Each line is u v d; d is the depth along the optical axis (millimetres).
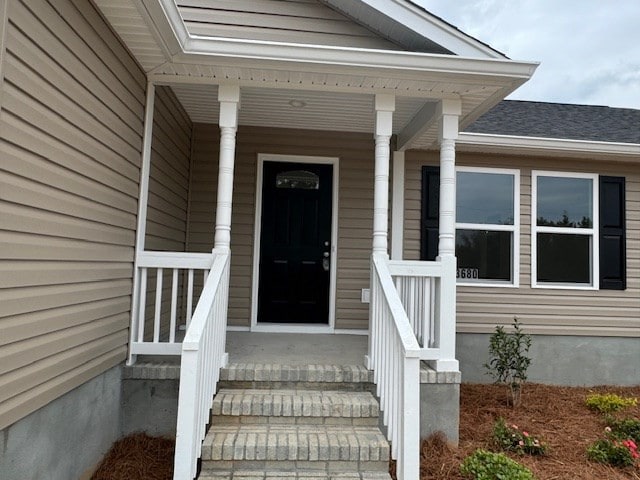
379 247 3568
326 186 5367
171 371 3193
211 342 2777
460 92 3658
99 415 2793
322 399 3082
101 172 2666
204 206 5141
